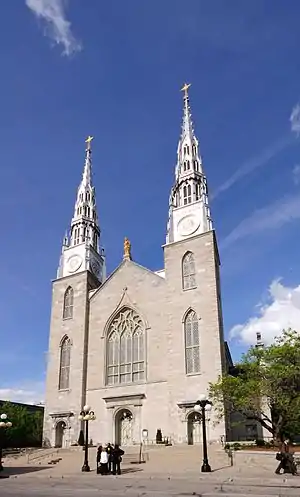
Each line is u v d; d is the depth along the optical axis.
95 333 58.69
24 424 64.81
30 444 65.50
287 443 28.39
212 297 51.72
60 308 62.28
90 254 66.25
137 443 49.34
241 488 20.92
